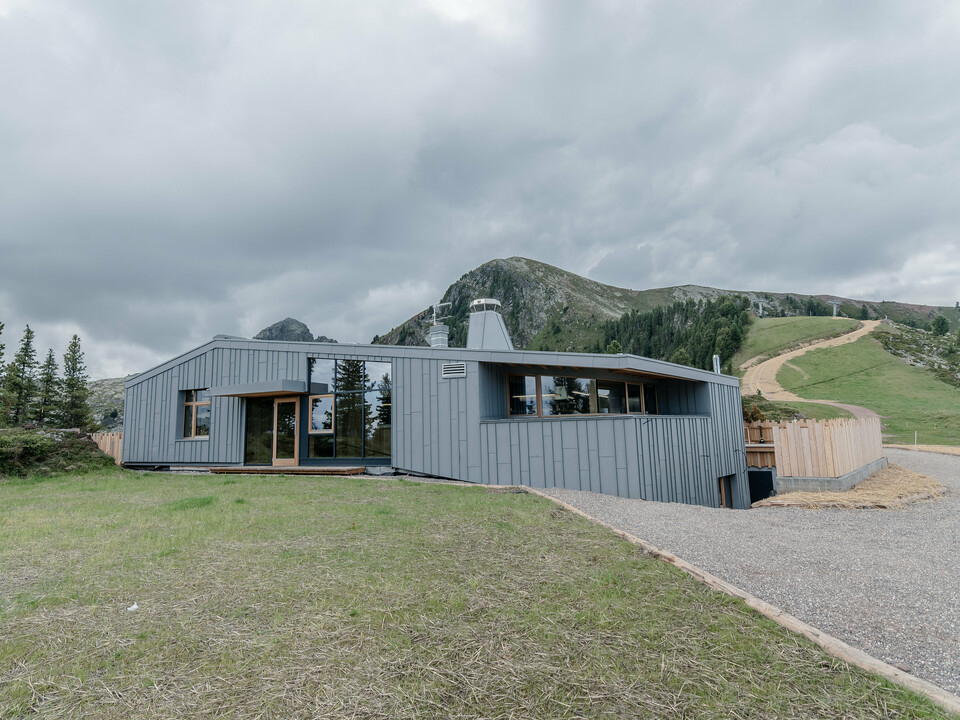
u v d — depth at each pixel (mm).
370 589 3975
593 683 2643
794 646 3076
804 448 10727
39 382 44500
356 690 2566
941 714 2365
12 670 2791
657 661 2875
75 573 4395
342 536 5637
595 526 6172
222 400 15133
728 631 3268
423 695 2525
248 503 7848
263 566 4547
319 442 13727
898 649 3160
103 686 2623
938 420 37844
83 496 8977
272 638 3137
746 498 15414
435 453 12125
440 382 12281
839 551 5492
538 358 11562
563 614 3504
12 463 12719
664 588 4027
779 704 2465
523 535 5703
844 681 2686
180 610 3590
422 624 3334
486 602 3717
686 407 14336
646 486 10016
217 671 2756
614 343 59250
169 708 2414
